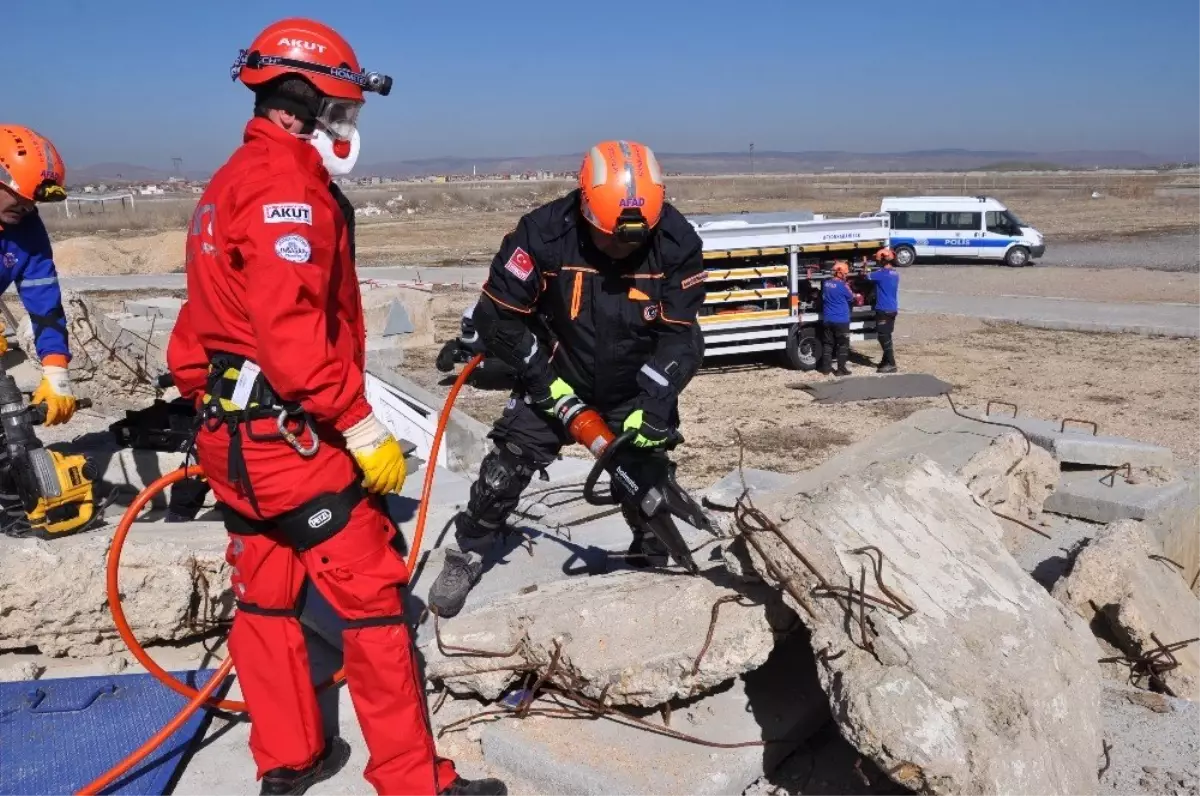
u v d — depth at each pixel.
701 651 3.44
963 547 3.83
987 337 17.38
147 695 3.85
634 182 3.52
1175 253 32.34
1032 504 6.59
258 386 2.92
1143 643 4.56
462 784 3.24
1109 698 4.20
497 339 3.84
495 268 3.82
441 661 3.75
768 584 3.43
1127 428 10.75
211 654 4.37
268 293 2.69
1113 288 23.66
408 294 17.16
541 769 3.43
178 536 4.54
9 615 4.11
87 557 4.17
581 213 3.69
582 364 3.95
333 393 2.78
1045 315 19.14
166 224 54.88
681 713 3.68
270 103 2.95
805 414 11.89
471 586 4.48
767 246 14.20
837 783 3.49
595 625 3.71
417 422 8.02
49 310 4.78
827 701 3.74
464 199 87.12
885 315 14.10
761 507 3.57
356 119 3.09
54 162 4.52
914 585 3.41
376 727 3.09
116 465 5.98
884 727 2.87
